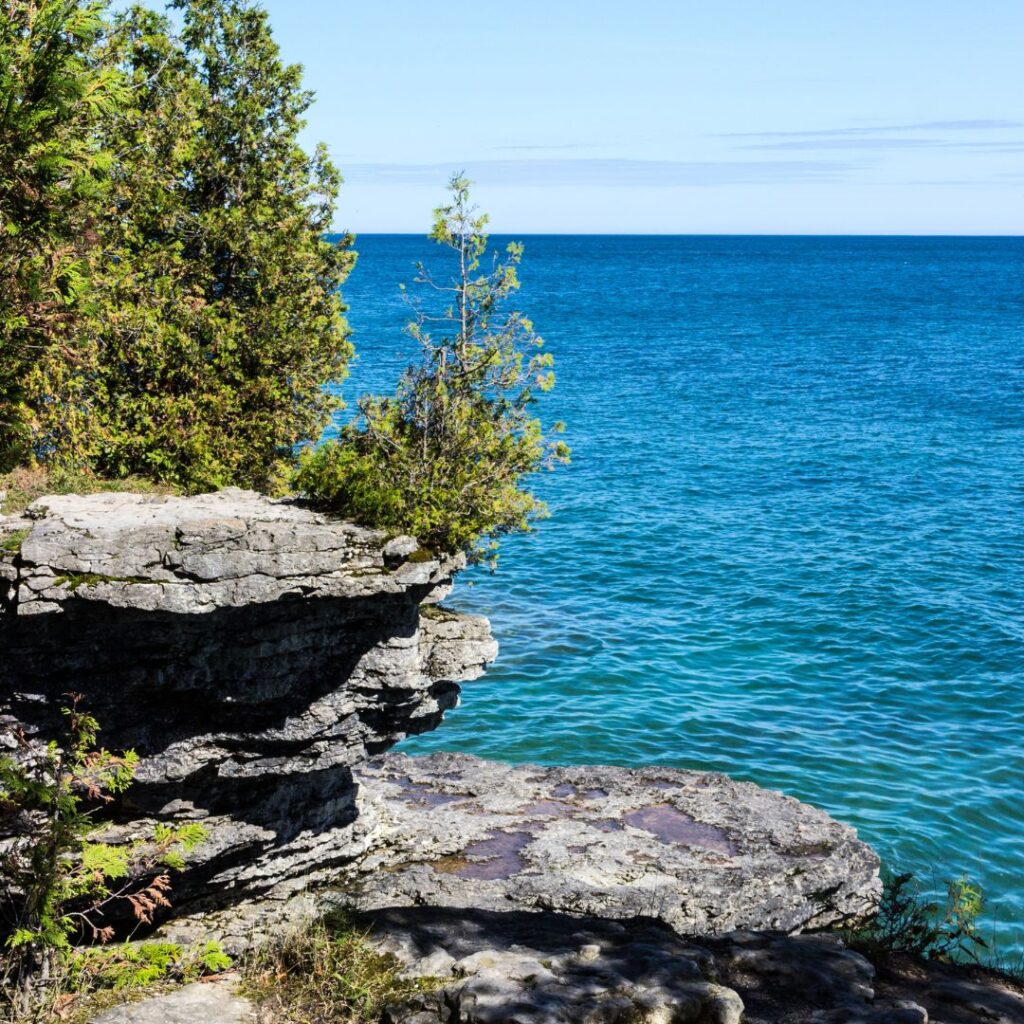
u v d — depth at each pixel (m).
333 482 15.18
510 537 44.34
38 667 12.88
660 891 16.75
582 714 28.52
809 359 109.25
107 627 12.94
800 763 26.27
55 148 15.36
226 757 14.19
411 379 17.11
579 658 32.19
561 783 21.23
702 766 26.08
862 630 35.28
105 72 15.89
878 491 54.69
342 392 69.44
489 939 13.28
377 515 14.62
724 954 12.62
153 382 22.52
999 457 63.44
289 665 14.02
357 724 15.05
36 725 13.05
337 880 16.62
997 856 22.50
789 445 66.06
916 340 128.62
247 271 25.30
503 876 17.00
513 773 21.59
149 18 24.11
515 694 29.56
